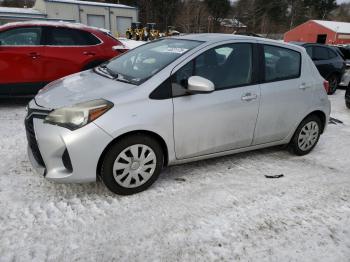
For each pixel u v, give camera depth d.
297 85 4.20
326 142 5.30
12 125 5.15
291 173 4.02
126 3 49.75
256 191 3.53
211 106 3.48
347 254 2.66
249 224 2.96
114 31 32.00
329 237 2.85
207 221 2.96
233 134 3.77
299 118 4.32
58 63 6.22
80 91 3.29
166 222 2.91
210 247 2.65
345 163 4.45
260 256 2.59
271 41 4.09
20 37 5.98
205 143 3.58
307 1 61.53
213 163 4.16
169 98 3.25
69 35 6.38
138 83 3.24
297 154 4.58
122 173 3.16
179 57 3.44
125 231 2.77
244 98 3.72
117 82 3.40
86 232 2.73
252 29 48.41
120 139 3.06
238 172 3.95
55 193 3.26
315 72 4.49
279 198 3.41
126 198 3.24
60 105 3.03
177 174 3.80
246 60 3.82
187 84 3.29
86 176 2.99
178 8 45.25
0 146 4.30
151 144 3.23
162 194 3.35
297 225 2.99
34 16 27.34
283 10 56.16
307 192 3.57
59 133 2.88
